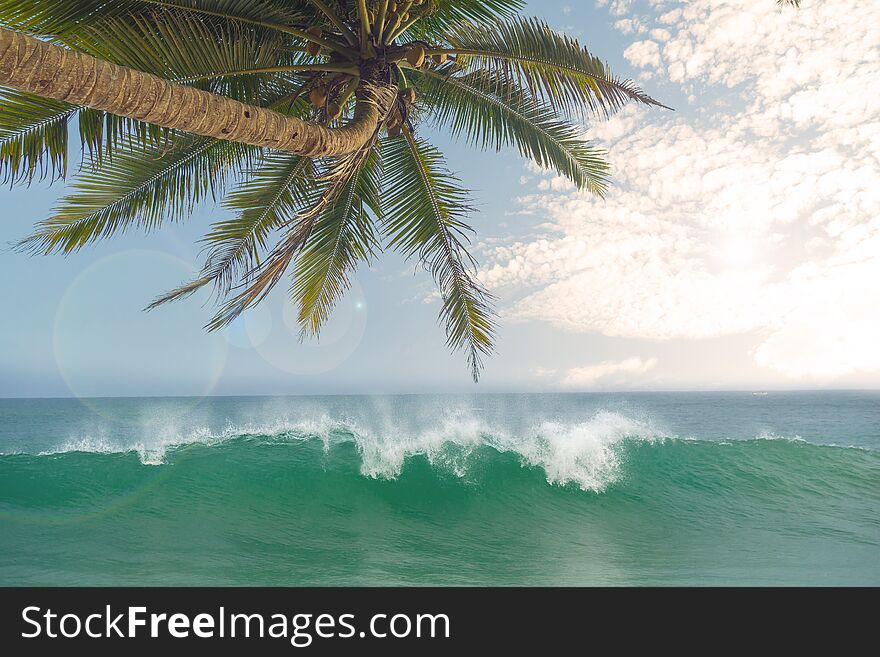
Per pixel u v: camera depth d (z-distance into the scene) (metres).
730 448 12.98
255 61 5.31
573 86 6.39
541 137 7.55
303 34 5.54
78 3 4.13
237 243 7.48
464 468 10.79
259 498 9.56
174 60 4.70
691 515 9.85
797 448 13.14
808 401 107.69
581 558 7.51
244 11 5.27
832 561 7.43
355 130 4.51
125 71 3.20
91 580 6.09
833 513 10.16
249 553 7.27
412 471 10.63
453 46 6.18
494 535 8.58
